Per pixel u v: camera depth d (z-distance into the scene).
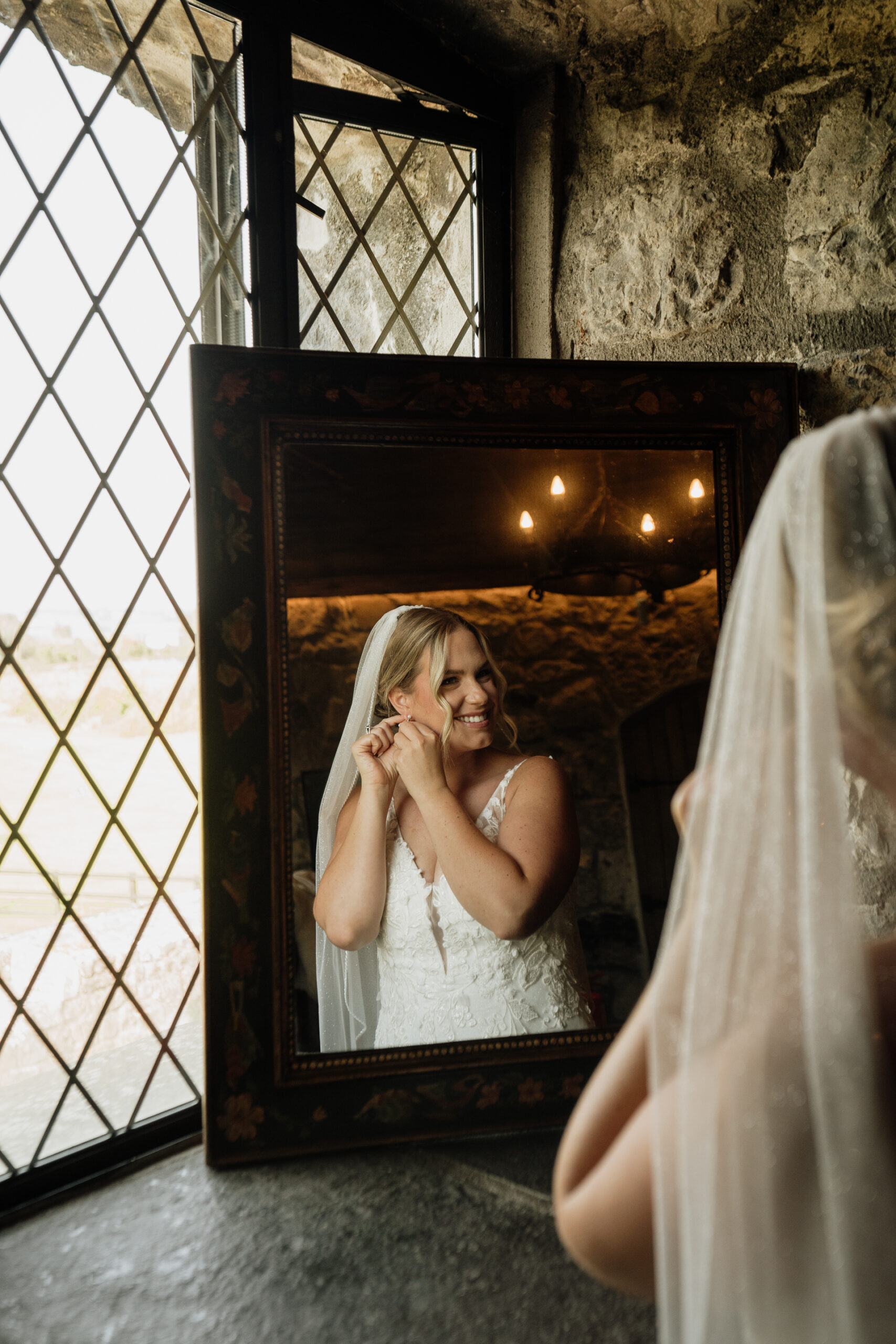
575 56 2.05
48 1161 1.49
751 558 0.72
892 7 1.67
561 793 1.73
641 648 1.75
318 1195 1.46
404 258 2.05
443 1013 1.63
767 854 0.67
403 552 1.66
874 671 0.64
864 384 1.75
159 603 1.65
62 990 1.51
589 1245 0.65
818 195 1.78
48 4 1.44
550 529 1.72
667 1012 0.67
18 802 1.44
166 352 1.65
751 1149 0.59
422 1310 1.21
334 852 1.64
